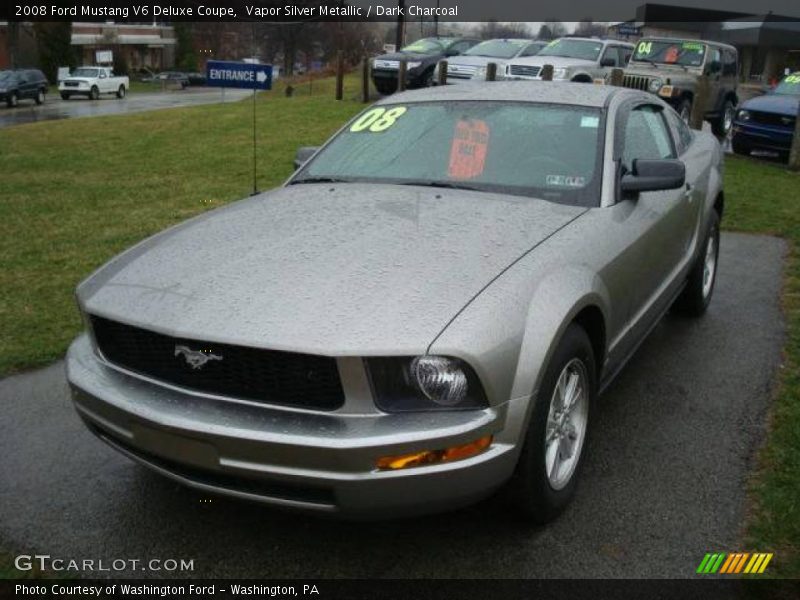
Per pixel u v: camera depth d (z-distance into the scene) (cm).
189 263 315
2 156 1411
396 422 258
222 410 270
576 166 386
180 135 1591
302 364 262
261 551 304
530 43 1947
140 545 307
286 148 1352
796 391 432
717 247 573
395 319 266
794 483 337
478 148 405
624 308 369
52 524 320
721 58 1719
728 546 299
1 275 655
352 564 296
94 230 816
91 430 314
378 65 2044
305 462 257
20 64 6047
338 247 314
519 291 287
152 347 288
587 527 313
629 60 1748
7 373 466
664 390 438
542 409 286
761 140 1387
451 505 269
